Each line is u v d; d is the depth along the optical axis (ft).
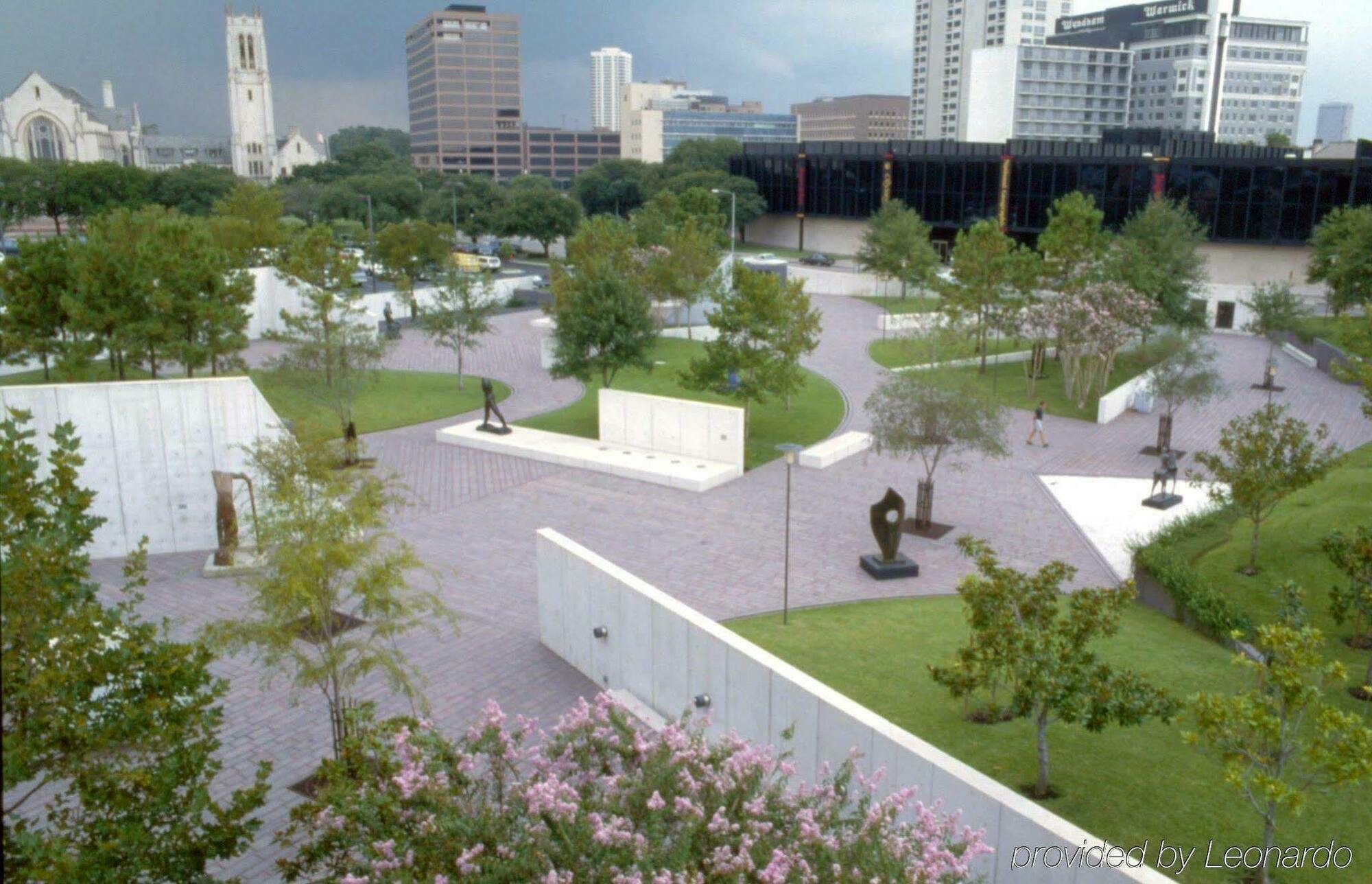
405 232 241.96
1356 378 78.43
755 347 119.34
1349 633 67.72
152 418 84.64
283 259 189.88
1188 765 50.44
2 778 26.14
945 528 94.02
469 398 145.59
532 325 205.77
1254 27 597.11
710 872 28.07
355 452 107.86
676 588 79.51
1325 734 37.35
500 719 35.14
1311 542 81.00
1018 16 625.82
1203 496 103.55
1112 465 115.65
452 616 56.59
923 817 31.81
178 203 354.74
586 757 34.17
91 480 84.02
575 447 117.19
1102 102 564.71
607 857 28.43
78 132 570.46
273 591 49.90
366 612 52.26
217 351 116.37
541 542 68.33
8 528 29.48
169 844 30.14
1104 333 137.28
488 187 380.78
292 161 618.03
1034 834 35.76
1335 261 188.34
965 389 90.22
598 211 441.68
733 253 258.37
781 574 82.64
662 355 173.99
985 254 160.45
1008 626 44.70
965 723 55.11
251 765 54.60
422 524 94.32
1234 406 144.25
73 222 357.20
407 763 33.40
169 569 83.05
